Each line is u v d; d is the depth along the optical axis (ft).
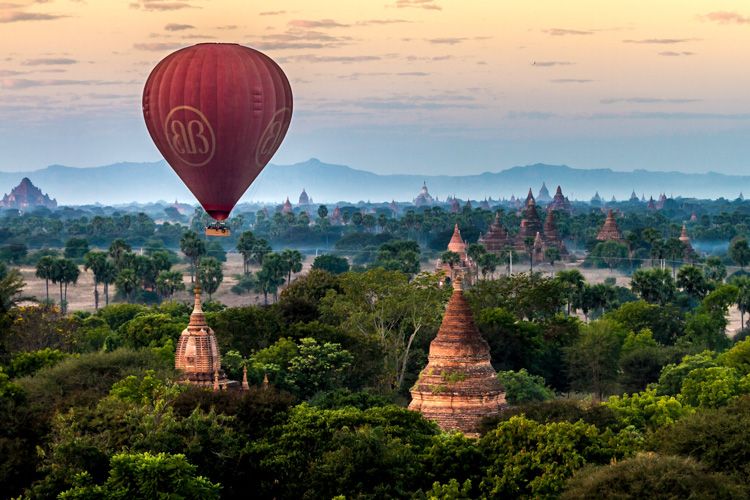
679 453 396.78
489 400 493.77
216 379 531.09
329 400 534.78
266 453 411.95
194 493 370.32
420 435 433.07
